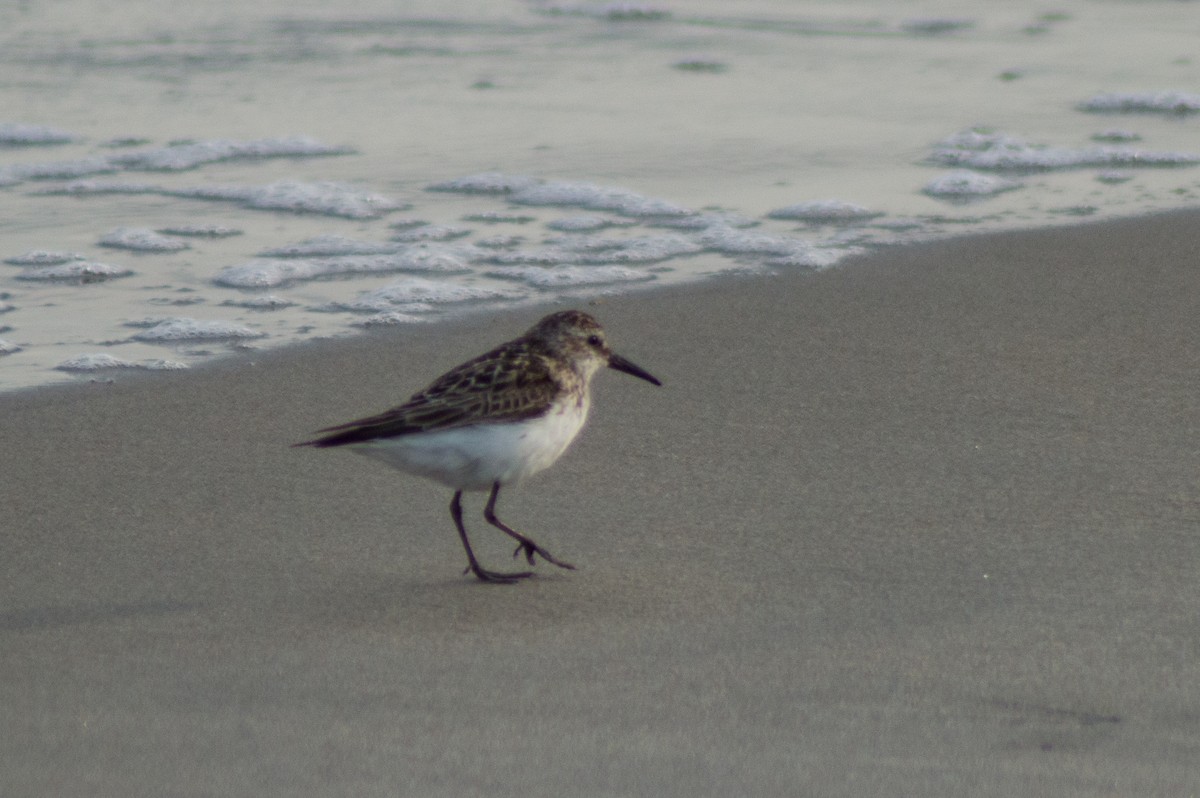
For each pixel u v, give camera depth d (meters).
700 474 9.96
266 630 7.58
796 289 14.17
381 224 16.61
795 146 19.84
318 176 18.45
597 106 22.11
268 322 13.46
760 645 7.35
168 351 12.67
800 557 8.58
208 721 6.49
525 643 7.41
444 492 9.76
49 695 6.75
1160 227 15.95
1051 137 20.14
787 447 10.43
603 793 5.86
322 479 9.96
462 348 12.77
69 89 22.70
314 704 6.68
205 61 24.83
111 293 14.25
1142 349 12.30
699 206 17.17
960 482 9.72
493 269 15.05
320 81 23.61
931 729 6.42
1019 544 8.67
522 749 6.23
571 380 8.62
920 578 8.21
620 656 7.24
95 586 8.18
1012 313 13.30
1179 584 8.03
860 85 23.34
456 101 22.39
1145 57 24.83
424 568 8.54
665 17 28.84
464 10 29.55
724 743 6.29
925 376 11.80
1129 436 10.45
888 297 13.86
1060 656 7.15
